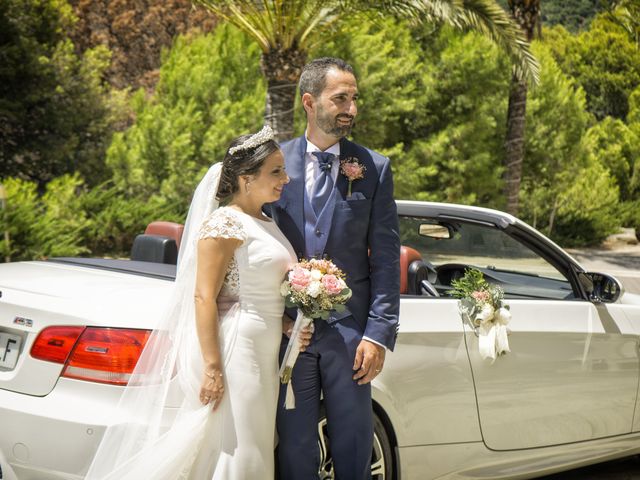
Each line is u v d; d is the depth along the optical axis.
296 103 17.80
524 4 17.83
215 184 3.15
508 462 4.02
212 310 2.93
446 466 3.75
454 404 3.73
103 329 3.01
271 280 3.00
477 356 3.82
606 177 26.33
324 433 3.42
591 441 4.40
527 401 4.03
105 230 15.58
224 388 2.97
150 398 2.96
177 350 3.02
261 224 3.05
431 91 20.22
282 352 3.12
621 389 4.47
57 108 20.92
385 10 11.24
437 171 19.72
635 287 14.73
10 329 3.20
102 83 29.38
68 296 3.20
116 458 2.89
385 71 18.62
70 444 2.92
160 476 2.93
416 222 4.27
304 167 3.22
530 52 12.32
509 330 3.98
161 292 3.26
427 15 11.47
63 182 16.11
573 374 4.23
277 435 3.24
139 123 17.89
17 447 3.01
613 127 30.72
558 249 4.39
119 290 3.27
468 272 3.93
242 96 17.64
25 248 12.80
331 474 3.46
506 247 4.27
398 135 20.77
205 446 2.99
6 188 14.17
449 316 3.79
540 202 23.53
